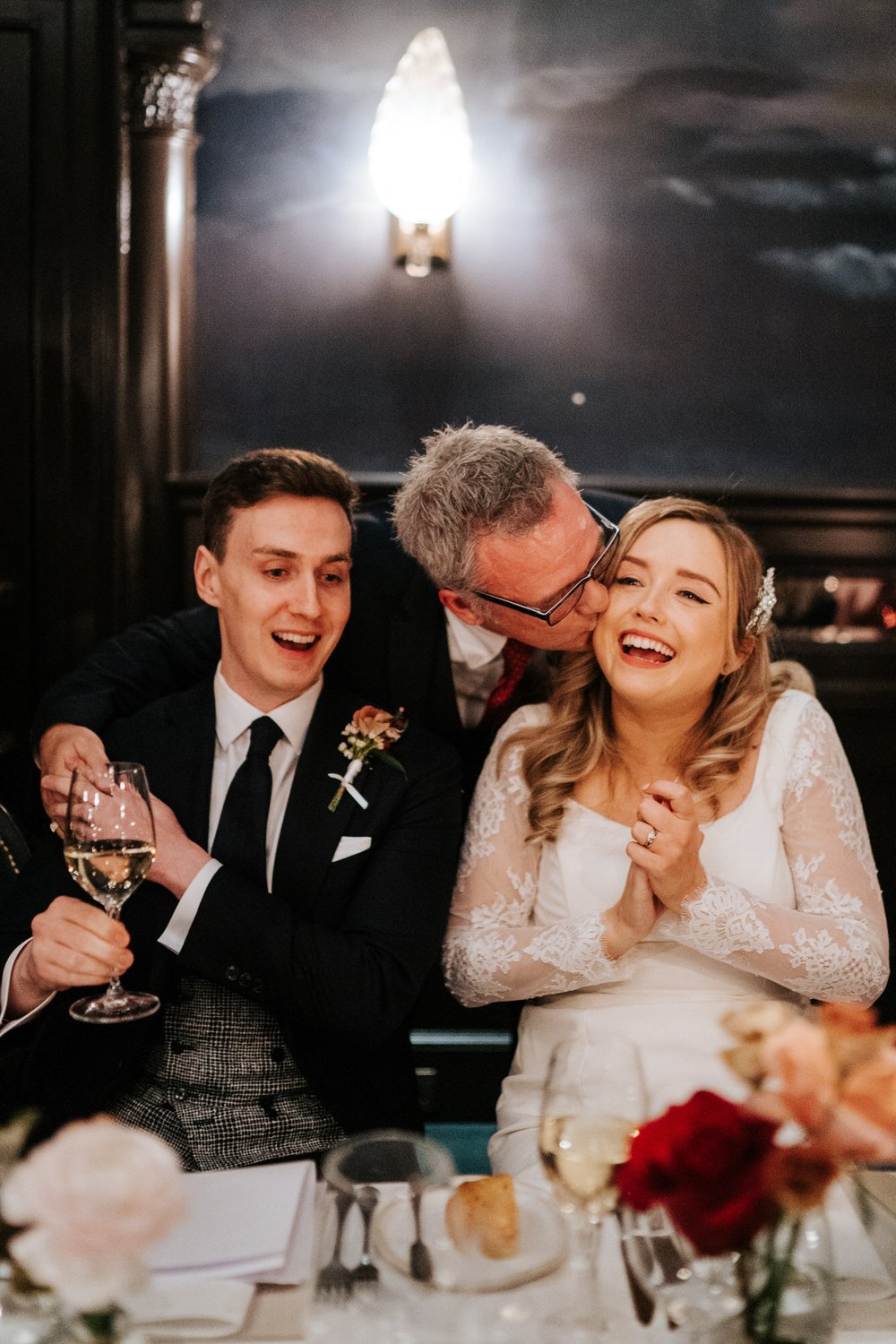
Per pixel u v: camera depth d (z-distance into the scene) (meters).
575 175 4.29
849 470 4.38
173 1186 0.91
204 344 4.27
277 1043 1.85
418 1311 1.01
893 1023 2.20
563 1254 1.06
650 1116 1.14
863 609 3.95
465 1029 3.41
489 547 1.93
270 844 1.94
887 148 4.30
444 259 4.26
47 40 3.52
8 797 3.66
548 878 2.03
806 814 1.99
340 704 2.02
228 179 4.23
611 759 2.04
